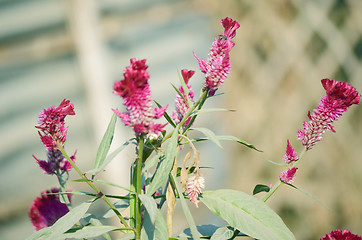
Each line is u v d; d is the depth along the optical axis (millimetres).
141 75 1142
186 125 1251
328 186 3730
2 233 3654
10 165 3746
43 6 3799
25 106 3854
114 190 3418
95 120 3695
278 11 3826
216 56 1228
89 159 3844
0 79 3781
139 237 1191
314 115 1237
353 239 1197
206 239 1252
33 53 3785
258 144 3775
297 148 3754
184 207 1162
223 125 3859
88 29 3730
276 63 3801
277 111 3781
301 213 3664
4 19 3746
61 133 1226
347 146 3789
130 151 3525
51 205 1282
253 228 1188
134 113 1150
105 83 3729
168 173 1181
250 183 3770
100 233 1180
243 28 3820
